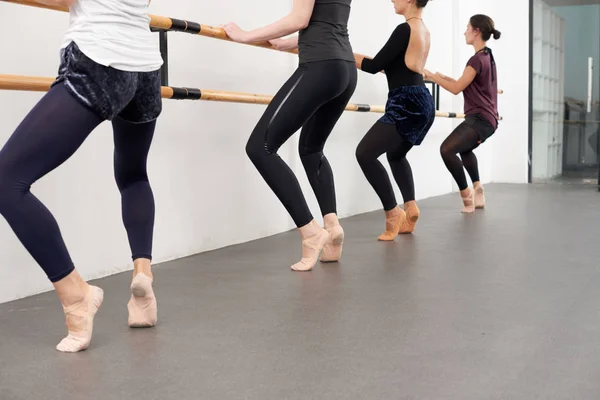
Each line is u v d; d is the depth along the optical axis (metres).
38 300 2.29
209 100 3.00
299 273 2.70
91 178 2.64
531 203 5.40
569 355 1.62
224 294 2.34
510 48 7.65
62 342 1.71
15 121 2.32
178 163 3.09
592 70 7.45
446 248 3.26
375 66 3.37
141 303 1.90
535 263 2.84
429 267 2.78
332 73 2.63
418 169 5.81
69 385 1.47
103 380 1.49
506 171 7.77
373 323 1.94
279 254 3.18
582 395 1.36
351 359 1.61
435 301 2.20
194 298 2.28
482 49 4.80
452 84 4.75
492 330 1.85
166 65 2.60
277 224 3.87
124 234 2.82
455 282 2.48
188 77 3.11
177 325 1.94
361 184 4.84
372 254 3.12
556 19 7.54
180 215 3.12
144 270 1.87
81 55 1.58
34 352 1.70
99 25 1.61
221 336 1.82
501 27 7.66
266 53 3.69
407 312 2.06
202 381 1.48
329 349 1.70
